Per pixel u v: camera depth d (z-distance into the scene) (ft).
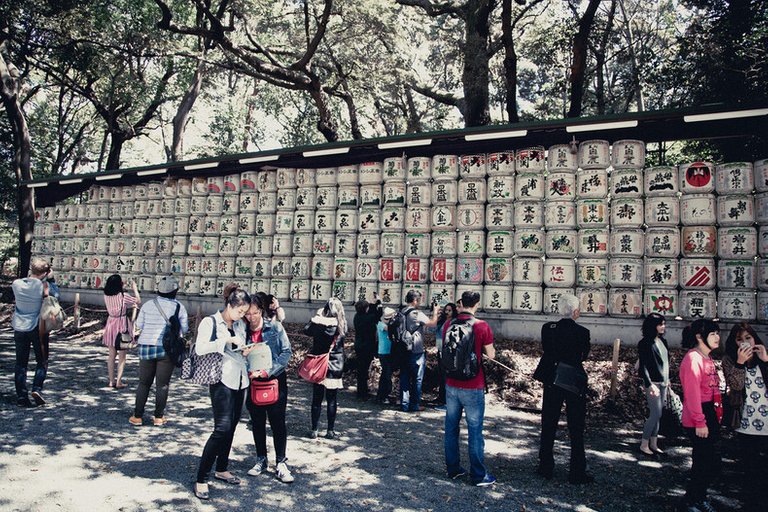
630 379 25.57
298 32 64.90
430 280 34.47
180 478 15.96
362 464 17.88
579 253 30.55
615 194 29.99
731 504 15.06
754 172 27.43
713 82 42.52
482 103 49.39
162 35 57.00
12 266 99.71
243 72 56.34
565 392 16.70
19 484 15.06
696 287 27.96
